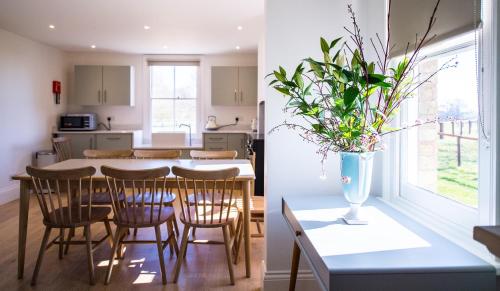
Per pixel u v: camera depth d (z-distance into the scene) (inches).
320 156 84.8
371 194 82.4
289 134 84.7
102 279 97.0
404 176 76.0
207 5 145.6
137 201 115.2
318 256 44.6
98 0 139.6
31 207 172.4
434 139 67.2
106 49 231.1
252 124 233.5
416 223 57.9
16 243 124.5
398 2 69.0
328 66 57.7
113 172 91.3
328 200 73.5
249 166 116.7
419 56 65.3
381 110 58.1
